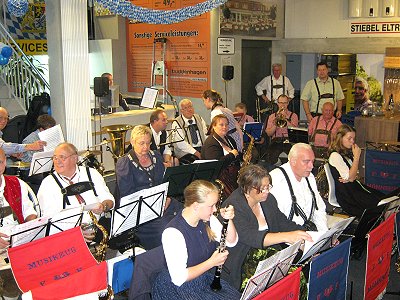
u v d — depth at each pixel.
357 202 5.67
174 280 3.45
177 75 11.21
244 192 4.04
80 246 3.69
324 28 10.92
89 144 7.71
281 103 8.70
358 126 8.33
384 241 4.42
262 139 8.65
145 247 5.01
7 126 7.87
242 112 8.72
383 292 4.65
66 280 3.15
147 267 3.68
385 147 7.62
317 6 10.95
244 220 3.95
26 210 4.61
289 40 11.51
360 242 4.75
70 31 7.29
